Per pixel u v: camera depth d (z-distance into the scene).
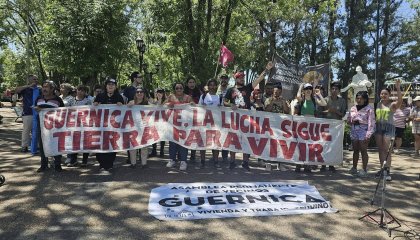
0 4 24.92
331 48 26.42
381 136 7.89
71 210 5.50
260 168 8.48
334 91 8.77
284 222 5.30
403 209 6.03
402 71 28.84
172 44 19.31
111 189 6.47
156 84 33.09
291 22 20.27
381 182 7.55
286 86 13.74
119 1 15.87
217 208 5.64
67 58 14.98
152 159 9.33
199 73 18.23
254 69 21.66
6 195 6.12
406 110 12.55
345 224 5.31
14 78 40.12
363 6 26.78
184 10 18.31
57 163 7.63
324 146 8.32
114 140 7.76
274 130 8.23
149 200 5.87
